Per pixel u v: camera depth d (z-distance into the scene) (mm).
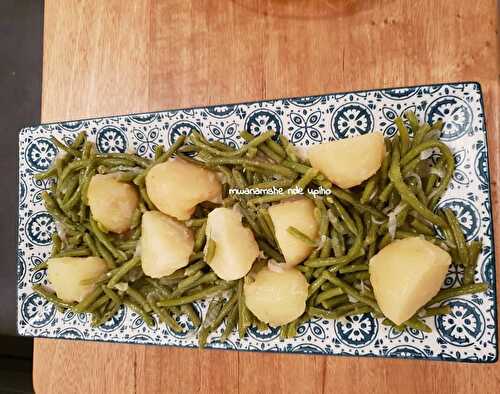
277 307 311
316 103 323
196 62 363
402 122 299
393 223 303
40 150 373
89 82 383
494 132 313
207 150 333
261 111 331
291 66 346
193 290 339
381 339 312
